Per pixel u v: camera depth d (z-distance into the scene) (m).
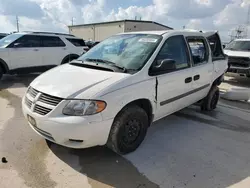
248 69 7.97
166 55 3.43
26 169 2.65
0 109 4.65
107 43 3.91
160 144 3.38
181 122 4.31
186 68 3.78
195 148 3.30
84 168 2.72
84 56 3.80
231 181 2.58
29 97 2.87
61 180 2.49
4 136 3.41
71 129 2.44
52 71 3.32
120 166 2.78
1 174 2.54
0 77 7.60
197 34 4.21
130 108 2.87
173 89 3.50
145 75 3.01
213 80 4.70
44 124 2.56
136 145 3.11
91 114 2.47
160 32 3.70
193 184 2.50
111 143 2.80
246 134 3.88
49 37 8.76
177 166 2.82
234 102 5.95
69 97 2.51
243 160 3.03
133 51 3.38
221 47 5.12
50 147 3.14
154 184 2.48
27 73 8.70
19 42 7.92
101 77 2.81
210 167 2.83
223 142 3.53
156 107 3.26
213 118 4.61
